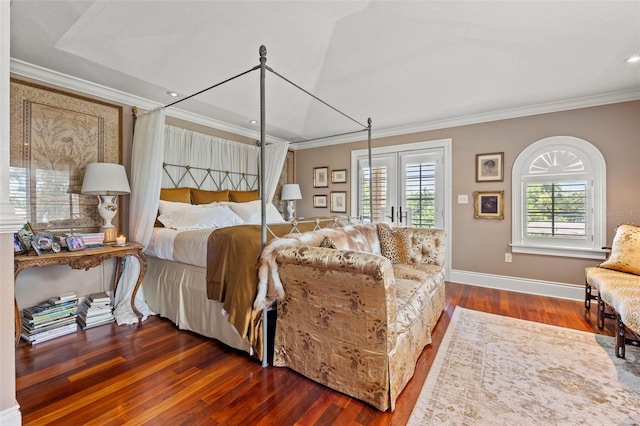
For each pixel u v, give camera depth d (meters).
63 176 2.66
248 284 1.89
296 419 1.43
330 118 4.13
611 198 3.12
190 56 2.55
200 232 2.42
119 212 3.06
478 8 2.12
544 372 1.82
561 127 3.37
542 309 2.96
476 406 1.51
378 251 2.96
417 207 4.33
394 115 3.88
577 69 2.67
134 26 2.16
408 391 1.64
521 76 2.86
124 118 3.08
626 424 1.37
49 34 2.09
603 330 2.44
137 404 1.54
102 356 2.03
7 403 1.25
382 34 2.49
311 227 2.80
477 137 3.87
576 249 3.27
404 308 1.76
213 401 1.56
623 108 3.07
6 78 1.26
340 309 1.59
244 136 4.55
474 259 3.90
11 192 2.38
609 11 2.03
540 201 3.49
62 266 2.64
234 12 2.17
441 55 2.71
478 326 2.54
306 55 2.77
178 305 2.50
